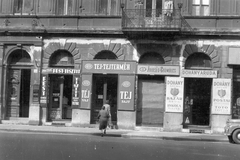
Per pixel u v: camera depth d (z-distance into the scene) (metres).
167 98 20.06
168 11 19.62
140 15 20.00
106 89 21.11
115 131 19.05
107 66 20.70
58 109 21.56
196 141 16.58
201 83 20.25
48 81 21.42
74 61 21.11
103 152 11.59
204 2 20.38
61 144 13.38
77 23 21.27
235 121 16.00
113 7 21.16
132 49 20.52
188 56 20.05
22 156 10.44
